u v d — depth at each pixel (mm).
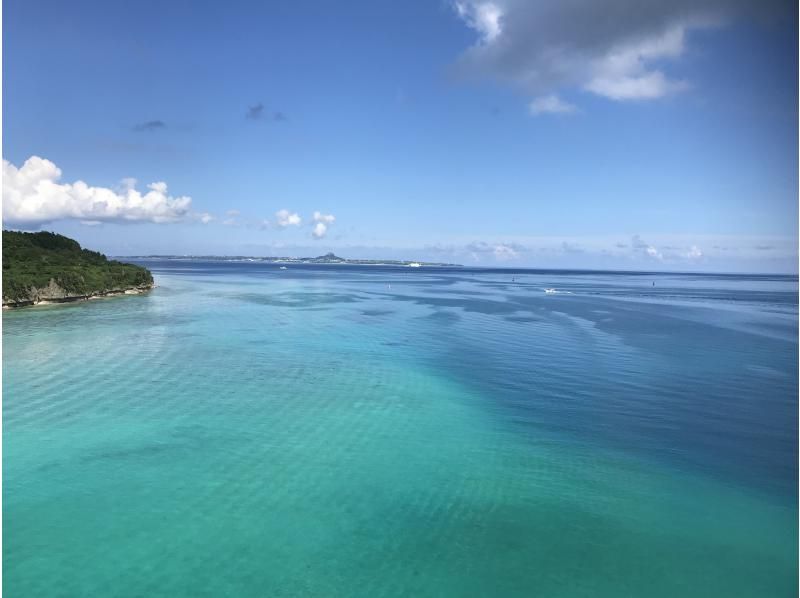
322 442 18969
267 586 11430
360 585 11531
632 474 16844
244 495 15125
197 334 40031
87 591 11148
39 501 14555
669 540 13383
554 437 19812
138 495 14984
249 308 58938
